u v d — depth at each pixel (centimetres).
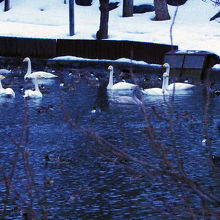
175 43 4706
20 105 2569
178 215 1137
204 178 1412
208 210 501
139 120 2200
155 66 4291
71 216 1168
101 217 1163
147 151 1680
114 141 1814
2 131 1967
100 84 3528
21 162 1566
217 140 1855
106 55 4697
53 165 1538
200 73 3972
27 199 1250
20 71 4103
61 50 4806
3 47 4809
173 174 438
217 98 2928
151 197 1276
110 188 1351
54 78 3825
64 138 1861
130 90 3183
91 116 2275
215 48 4569
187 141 1833
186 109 2523
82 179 1417
